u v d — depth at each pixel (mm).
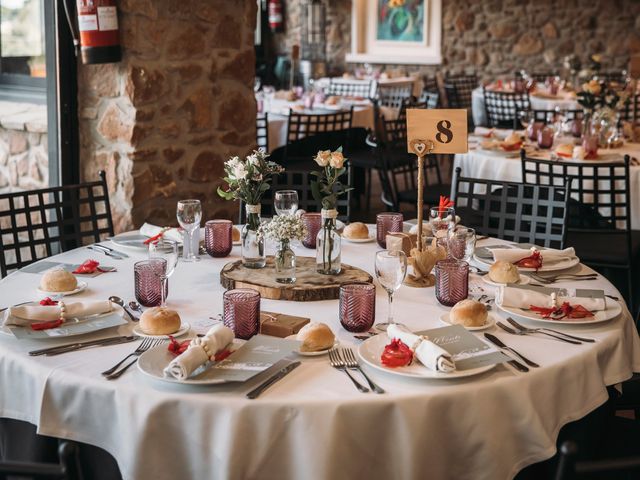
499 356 1786
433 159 5523
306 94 8320
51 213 4148
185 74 4121
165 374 1686
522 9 10867
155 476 1680
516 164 4621
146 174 4020
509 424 1743
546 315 2078
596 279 2455
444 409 1682
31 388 1805
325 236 2373
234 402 1629
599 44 10562
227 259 2684
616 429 2117
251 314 1938
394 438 1655
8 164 4492
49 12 3916
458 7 11203
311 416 1617
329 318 2102
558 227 4074
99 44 3744
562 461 1116
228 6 4293
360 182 6879
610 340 1994
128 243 2771
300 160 6211
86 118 4055
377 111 6727
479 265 2570
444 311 2162
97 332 1981
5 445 2057
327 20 11953
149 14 3900
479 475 1726
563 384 1830
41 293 2281
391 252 2033
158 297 2137
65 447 1118
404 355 1763
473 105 9508
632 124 5574
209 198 4359
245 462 1640
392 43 11742
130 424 1671
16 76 4574
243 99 4465
